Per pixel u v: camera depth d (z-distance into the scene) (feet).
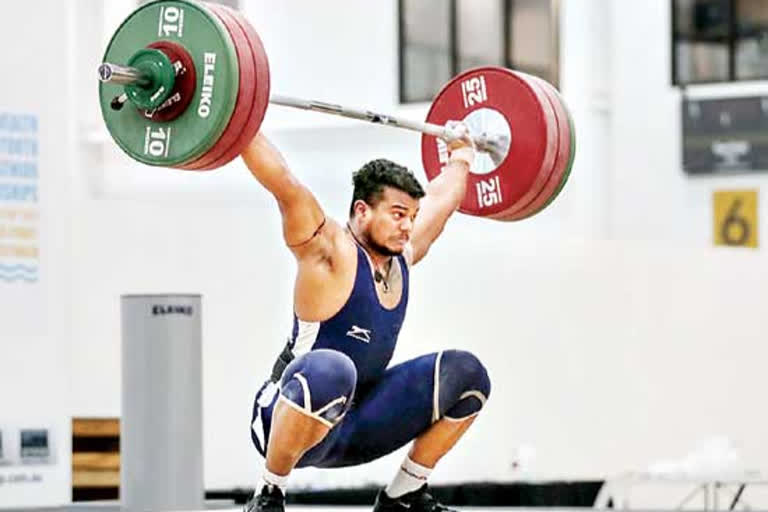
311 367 18.17
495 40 72.02
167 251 63.72
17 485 44.16
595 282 64.44
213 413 62.13
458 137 22.12
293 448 18.39
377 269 19.11
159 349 33.12
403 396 19.36
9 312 44.19
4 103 44.27
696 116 70.38
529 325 63.93
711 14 70.79
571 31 70.95
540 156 22.36
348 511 25.43
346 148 71.36
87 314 63.00
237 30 18.28
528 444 63.31
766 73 70.33
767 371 64.49
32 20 44.98
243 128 18.29
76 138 69.72
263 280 63.41
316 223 18.56
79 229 63.31
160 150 18.43
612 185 71.92
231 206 67.41
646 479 55.06
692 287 64.80
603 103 71.61
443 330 64.08
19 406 44.34
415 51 72.18
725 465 55.42
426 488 20.76
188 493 33.14
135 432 33.19
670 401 64.39
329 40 72.64
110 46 18.67
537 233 68.90
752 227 69.82
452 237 64.44
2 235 44.04
